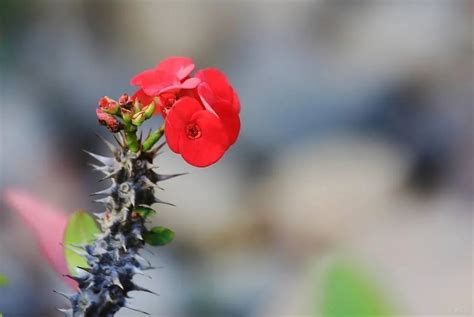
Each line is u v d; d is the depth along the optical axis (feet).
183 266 4.48
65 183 4.65
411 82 5.33
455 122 5.10
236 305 4.28
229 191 4.93
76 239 1.64
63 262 1.68
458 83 5.29
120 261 1.52
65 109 5.08
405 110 5.25
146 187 1.51
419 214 4.29
